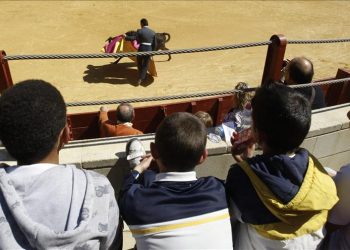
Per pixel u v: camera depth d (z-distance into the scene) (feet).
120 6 49.03
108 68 33.47
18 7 46.57
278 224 5.83
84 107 27.48
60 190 4.65
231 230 6.29
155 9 49.16
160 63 34.81
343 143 12.86
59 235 4.33
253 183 5.87
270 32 45.16
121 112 14.08
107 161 10.09
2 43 37.50
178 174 5.92
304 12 52.39
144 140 10.85
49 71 32.32
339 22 49.73
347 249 6.77
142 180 6.49
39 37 39.14
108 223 4.90
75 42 38.63
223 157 11.09
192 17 47.65
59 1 49.08
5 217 4.54
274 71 11.78
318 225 5.90
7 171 4.77
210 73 33.73
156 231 5.58
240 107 12.30
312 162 6.08
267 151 6.27
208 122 11.92
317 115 12.57
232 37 42.86
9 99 4.66
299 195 5.65
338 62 37.37
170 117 6.08
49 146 4.77
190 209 5.65
